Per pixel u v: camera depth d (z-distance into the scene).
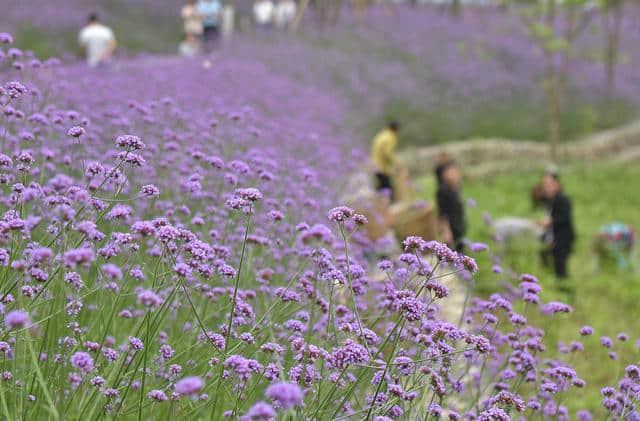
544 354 6.67
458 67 27.31
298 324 4.06
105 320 4.26
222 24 28.42
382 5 36.78
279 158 8.83
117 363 3.44
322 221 7.96
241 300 4.39
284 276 5.62
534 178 22.03
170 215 5.35
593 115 25.80
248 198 3.63
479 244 5.28
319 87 20.73
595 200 20.88
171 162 6.82
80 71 12.17
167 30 28.48
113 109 8.39
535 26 23.89
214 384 3.84
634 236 13.98
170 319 4.74
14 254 3.56
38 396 3.44
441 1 39.69
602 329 9.87
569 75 30.23
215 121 7.56
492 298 5.10
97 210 4.06
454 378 4.50
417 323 4.45
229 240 5.51
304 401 3.83
